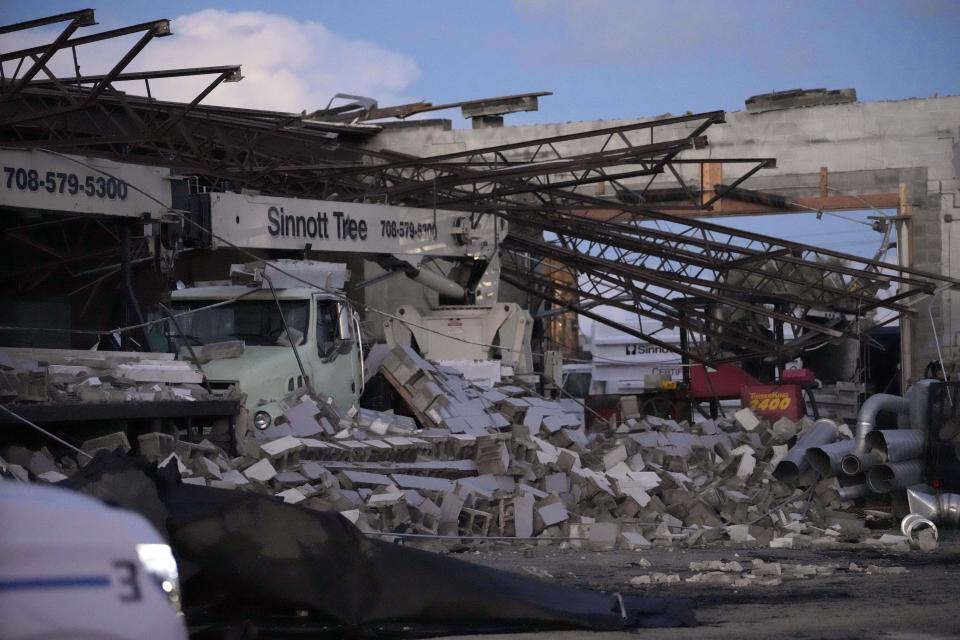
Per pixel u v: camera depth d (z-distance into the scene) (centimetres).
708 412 7319
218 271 5531
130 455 1518
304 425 3178
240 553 1401
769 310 6525
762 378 7131
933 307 7981
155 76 3841
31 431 2388
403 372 3909
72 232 4984
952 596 1791
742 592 1855
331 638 1377
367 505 2680
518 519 3011
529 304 7350
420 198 5744
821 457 3675
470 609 1433
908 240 8100
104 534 664
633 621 1482
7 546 619
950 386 3300
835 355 8588
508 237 6475
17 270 4734
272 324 3556
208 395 2856
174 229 3759
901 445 3300
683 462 4112
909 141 8088
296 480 2733
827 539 2981
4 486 670
